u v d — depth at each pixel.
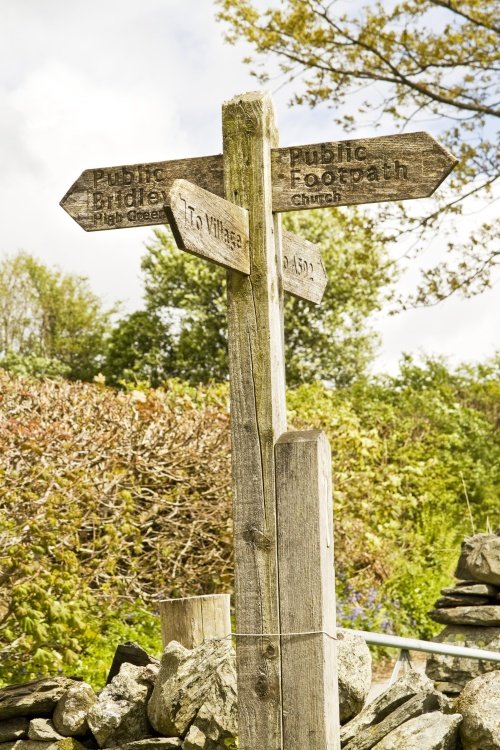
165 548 6.95
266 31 10.68
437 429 14.35
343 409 10.79
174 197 2.83
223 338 24.06
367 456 10.44
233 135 3.32
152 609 6.98
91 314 30.39
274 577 3.15
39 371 23.64
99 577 6.63
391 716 3.55
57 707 3.90
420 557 10.20
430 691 3.61
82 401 6.95
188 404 7.85
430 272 10.66
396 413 14.37
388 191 3.22
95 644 6.13
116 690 3.83
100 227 3.48
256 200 3.28
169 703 3.66
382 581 9.30
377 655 8.23
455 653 4.03
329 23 10.67
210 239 3.03
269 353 3.22
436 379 16.56
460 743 3.55
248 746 3.13
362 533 9.32
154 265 25.28
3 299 29.83
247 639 3.16
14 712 3.90
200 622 4.16
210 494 7.38
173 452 7.06
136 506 6.83
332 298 22.84
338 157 3.28
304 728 3.07
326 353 23.67
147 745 3.64
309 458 3.14
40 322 30.14
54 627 5.20
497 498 13.44
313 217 22.89
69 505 5.85
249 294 3.25
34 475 5.65
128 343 25.44
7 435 5.75
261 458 3.19
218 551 7.41
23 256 30.28
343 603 8.66
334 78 10.95
